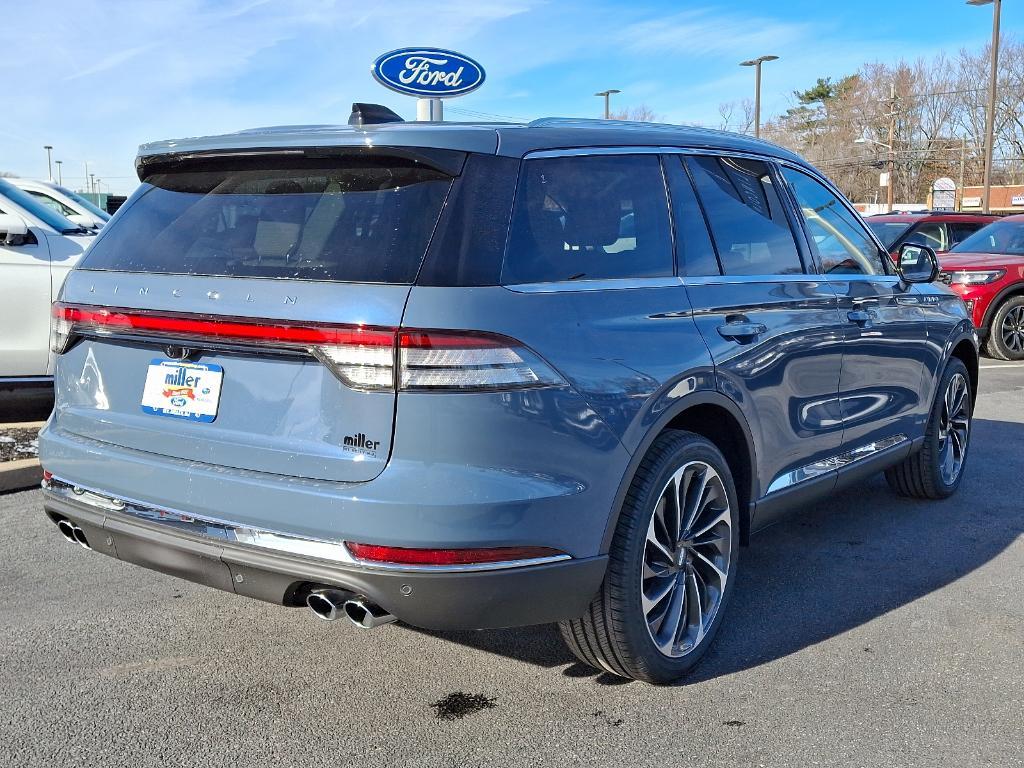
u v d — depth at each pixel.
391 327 2.51
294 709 3.03
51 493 3.18
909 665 3.37
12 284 6.47
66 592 3.94
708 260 3.46
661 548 3.08
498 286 2.65
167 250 2.99
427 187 2.71
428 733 2.90
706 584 3.40
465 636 3.60
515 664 3.37
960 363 5.41
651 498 2.99
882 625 3.71
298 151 2.83
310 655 3.42
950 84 74.75
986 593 4.05
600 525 2.83
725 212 3.64
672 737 2.88
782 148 4.21
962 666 3.37
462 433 2.53
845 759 2.77
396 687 3.19
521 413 2.60
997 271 11.61
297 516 2.59
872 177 77.69
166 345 2.88
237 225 2.91
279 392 2.68
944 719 3.00
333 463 2.58
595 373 2.80
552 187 2.96
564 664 3.37
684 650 3.21
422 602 2.57
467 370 2.52
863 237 4.62
